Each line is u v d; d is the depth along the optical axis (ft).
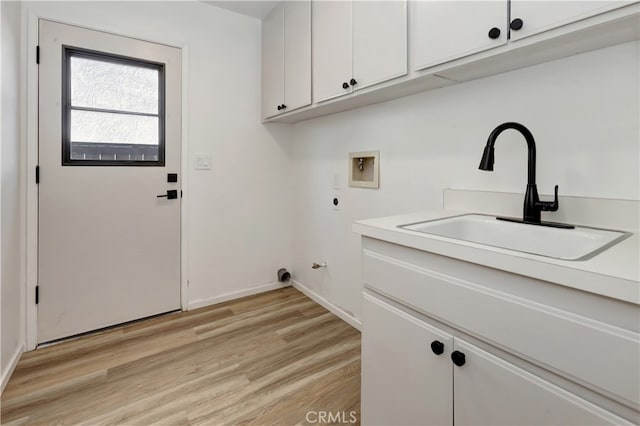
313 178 8.21
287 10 7.02
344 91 5.41
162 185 7.24
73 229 6.27
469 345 2.60
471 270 2.54
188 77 7.41
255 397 4.73
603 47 3.25
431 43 3.93
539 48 3.25
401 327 3.21
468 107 4.58
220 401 4.64
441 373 2.84
